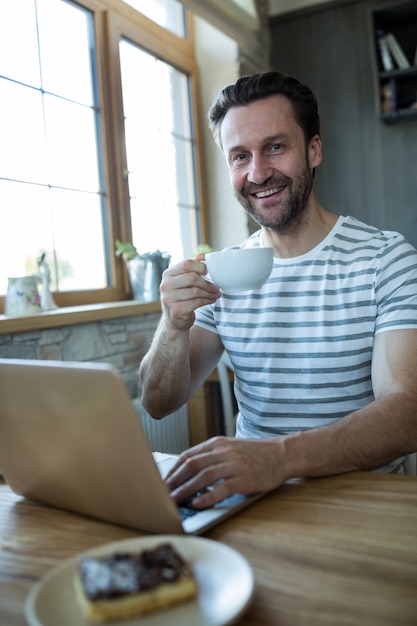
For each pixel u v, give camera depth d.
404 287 1.18
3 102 2.00
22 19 2.07
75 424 0.68
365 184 3.29
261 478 0.81
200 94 3.15
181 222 3.02
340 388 1.24
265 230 1.38
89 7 2.36
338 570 0.60
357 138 3.29
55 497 0.81
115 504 0.72
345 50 3.28
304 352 1.26
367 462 0.91
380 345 1.16
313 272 1.29
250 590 0.50
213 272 1.02
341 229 1.33
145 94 2.76
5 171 2.00
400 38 3.18
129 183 2.62
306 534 0.69
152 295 2.50
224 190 3.15
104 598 0.49
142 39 2.68
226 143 1.31
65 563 0.57
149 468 0.65
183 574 0.52
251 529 0.71
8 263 2.01
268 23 3.44
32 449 0.76
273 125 1.25
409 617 0.51
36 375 0.68
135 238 2.65
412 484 0.83
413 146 3.15
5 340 1.80
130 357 2.39
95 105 2.44
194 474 0.82
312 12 3.35
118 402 0.63
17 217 2.05
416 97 3.13
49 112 2.20
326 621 0.51
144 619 0.50
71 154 2.31
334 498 0.80
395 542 0.65
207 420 2.63
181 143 3.03
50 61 2.21
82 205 2.36
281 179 1.27
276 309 1.30
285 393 1.28
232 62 3.04
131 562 0.54
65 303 2.21
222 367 2.32
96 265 2.44
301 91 1.29
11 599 0.58
